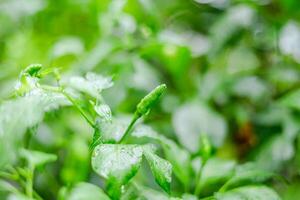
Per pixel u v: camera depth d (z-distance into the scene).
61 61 0.72
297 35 0.69
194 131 0.59
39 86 0.40
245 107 0.70
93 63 0.62
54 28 0.80
